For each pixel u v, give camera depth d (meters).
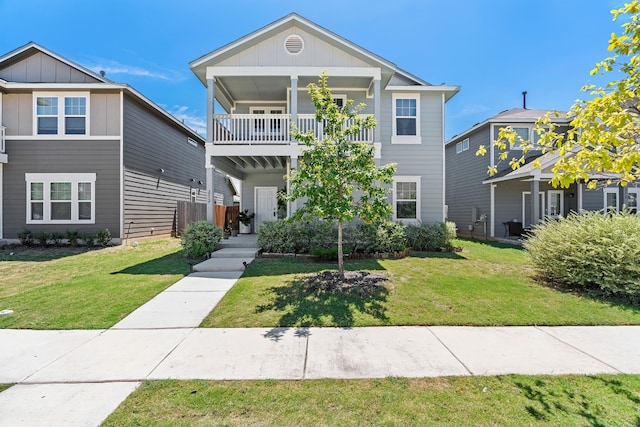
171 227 15.39
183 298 5.16
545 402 2.46
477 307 4.65
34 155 11.56
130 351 3.34
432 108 11.43
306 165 5.70
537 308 4.61
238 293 5.37
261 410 2.36
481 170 15.48
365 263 7.89
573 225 5.98
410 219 11.28
